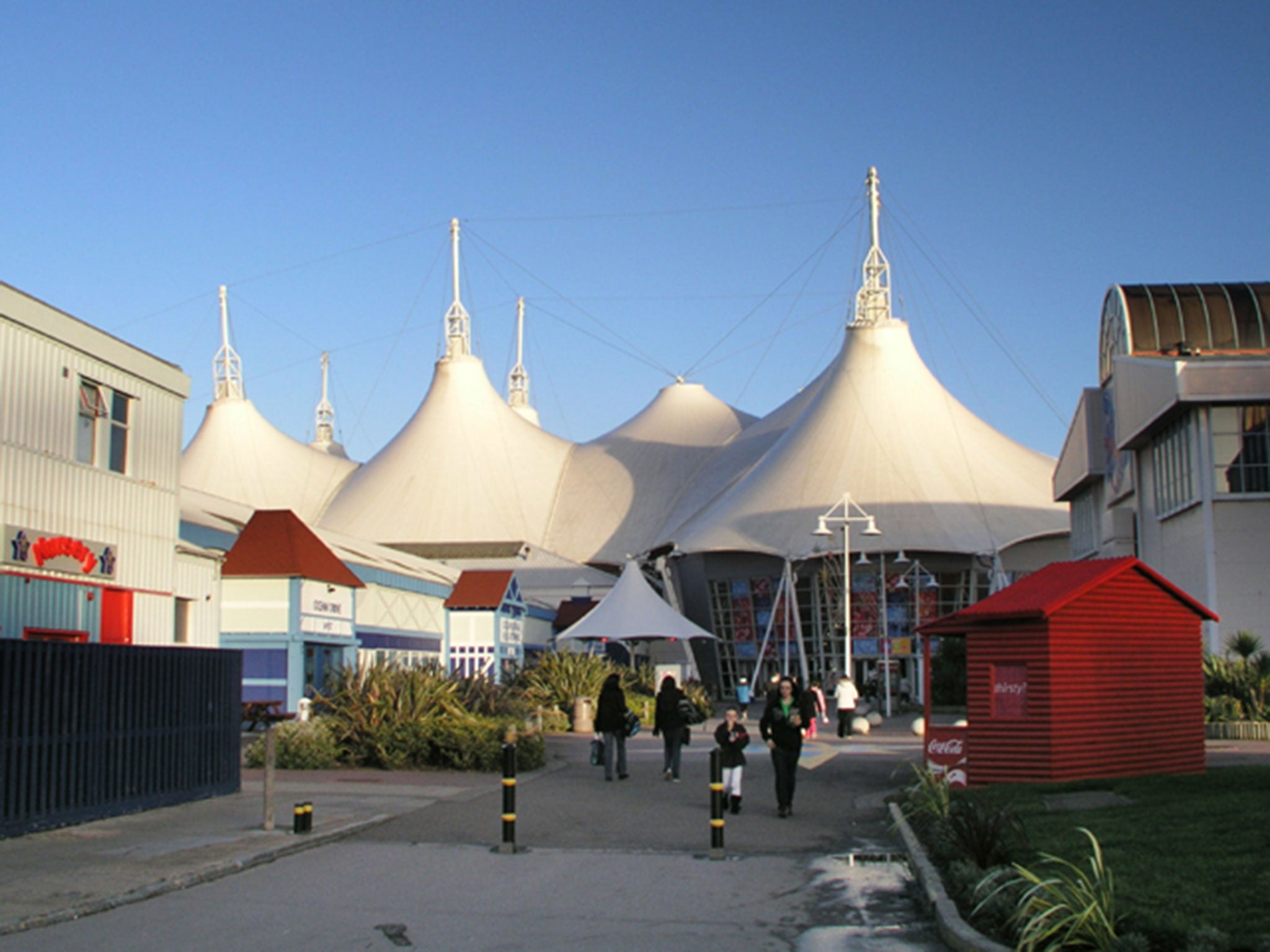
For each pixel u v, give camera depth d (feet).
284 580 109.40
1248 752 76.89
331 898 35.19
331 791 61.52
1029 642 56.59
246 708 103.24
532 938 30.42
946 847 38.99
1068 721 55.83
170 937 30.32
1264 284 150.00
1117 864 35.12
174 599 80.89
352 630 122.01
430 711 76.95
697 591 244.01
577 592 249.34
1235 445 115.96
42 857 40.29
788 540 217.15
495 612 155.84
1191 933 26.43
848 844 46.01
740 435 320.50
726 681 239.30
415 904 34.42
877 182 252.42
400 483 302.66
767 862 42.04
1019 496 226.17
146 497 77.10
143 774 52.21
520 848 44.19
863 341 243.40
